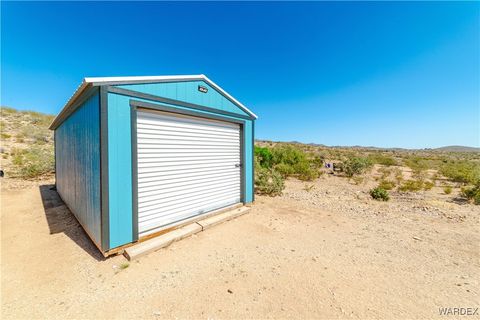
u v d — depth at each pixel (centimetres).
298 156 1619
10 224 495
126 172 370
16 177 996
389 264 338
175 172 458
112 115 352
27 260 345
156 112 422
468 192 775
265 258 356
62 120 663
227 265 334
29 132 1722
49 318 228
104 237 342
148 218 410
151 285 284
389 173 1416
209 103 524
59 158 755
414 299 257
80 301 254
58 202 670
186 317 230
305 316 231
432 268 327
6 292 269
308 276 305
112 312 237
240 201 648
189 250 382
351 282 291
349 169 1402
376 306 245
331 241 425
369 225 515
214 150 556
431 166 1973
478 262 345
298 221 541
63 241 412
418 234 461
